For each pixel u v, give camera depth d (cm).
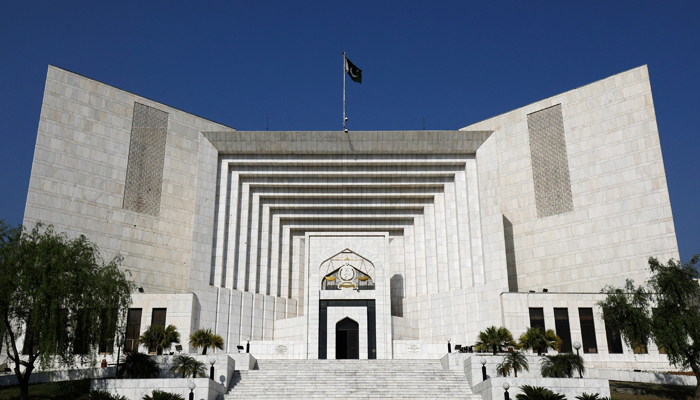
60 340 3212
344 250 5625
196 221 5375
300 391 3612
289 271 5894
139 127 5706
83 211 5216
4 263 3219
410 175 5756
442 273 5622
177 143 5919
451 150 5694
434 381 3772
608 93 5653
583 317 4978
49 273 3244
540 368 3794
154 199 5662
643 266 5125
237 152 5688
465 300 5356
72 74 5416
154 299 5009
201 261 5288
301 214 5928
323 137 5553
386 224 5988
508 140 6159
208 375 3681
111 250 5294
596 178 5556
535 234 5809
